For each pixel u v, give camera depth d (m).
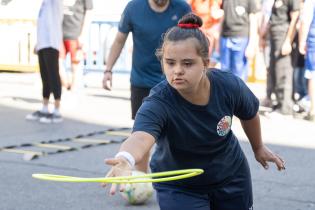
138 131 5.66
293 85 18.61
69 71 25.25
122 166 5.17
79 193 11.04
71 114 18.97
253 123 6.64
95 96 22.55
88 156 13.73
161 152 6.30
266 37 19.58
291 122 17.66
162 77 10.61
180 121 5.96
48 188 11.34
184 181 6.31
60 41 17.31
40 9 17.03
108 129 16.88
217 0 18.02
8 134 16.11
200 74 5.74
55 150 14.21
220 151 6.25
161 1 10.31
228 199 6.47
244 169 6.55
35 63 29.27
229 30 17.81
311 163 13.16
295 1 17.30
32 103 21.17
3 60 29.50
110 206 10.30
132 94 10.89
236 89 6.21
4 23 29.30
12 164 12.96
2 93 23.33
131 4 10.65
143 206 10.28
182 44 5.63
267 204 10.48
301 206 10.41
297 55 18.98
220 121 6.11
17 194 10.97
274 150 14.29
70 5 20.20
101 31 26.64
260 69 26.58
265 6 19.45
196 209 6.25
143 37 10.53
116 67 26.91
